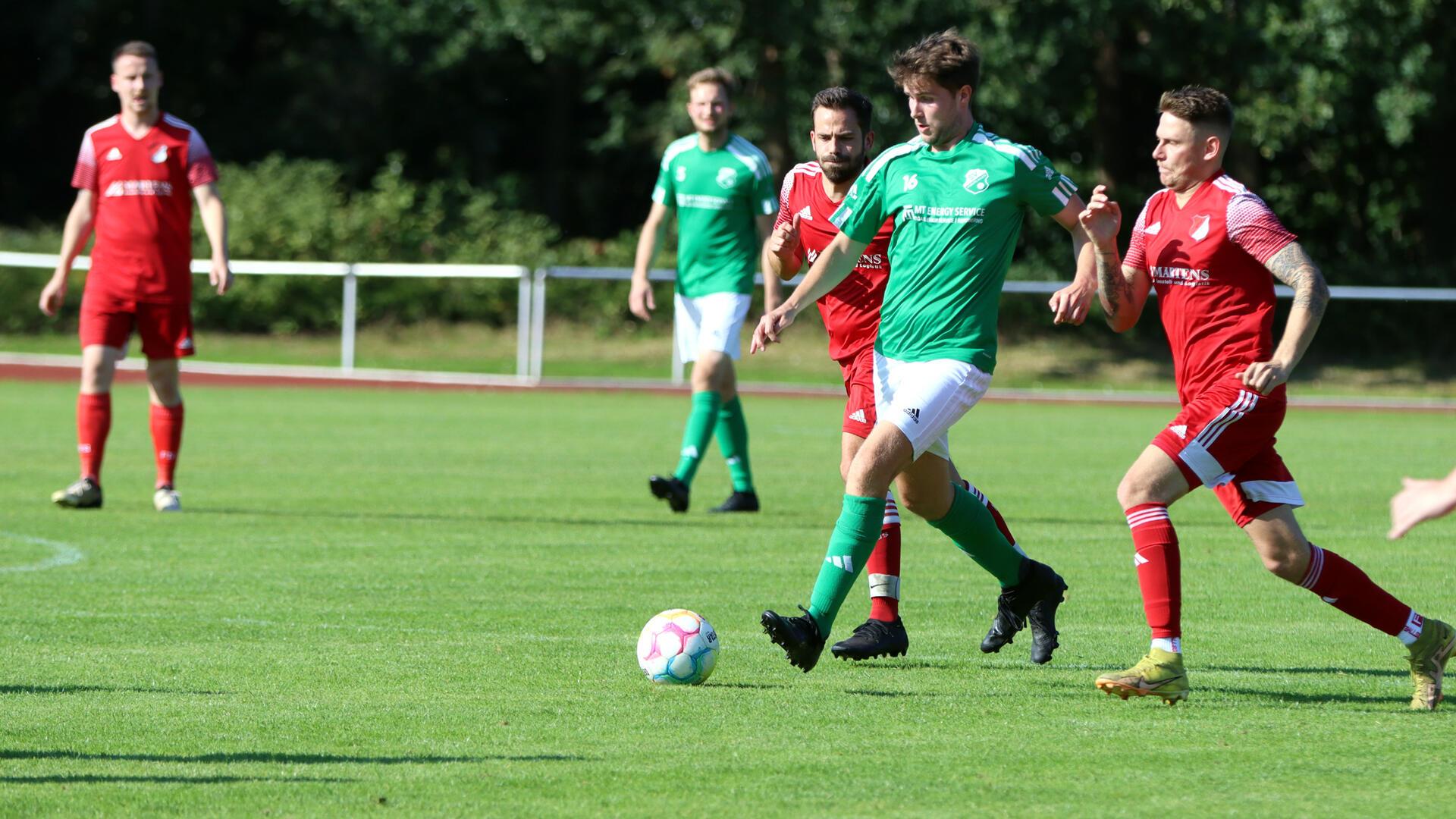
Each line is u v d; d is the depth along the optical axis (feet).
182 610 81.82
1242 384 59.52
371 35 455.63
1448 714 60.18
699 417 123.85
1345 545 110.32
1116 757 53.26
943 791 48.88
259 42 498.28
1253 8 350.43
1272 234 59.98
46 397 241.76
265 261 360.07
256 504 128.88
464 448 180.65
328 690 63.00
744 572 96.43
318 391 275.59
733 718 58.75
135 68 119.75
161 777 49.98
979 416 250.37
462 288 363.76
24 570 94.22
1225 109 61.98
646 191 514.27
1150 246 63.62
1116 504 133.49
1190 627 79.56
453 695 62.28
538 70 489.26
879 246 73.61
